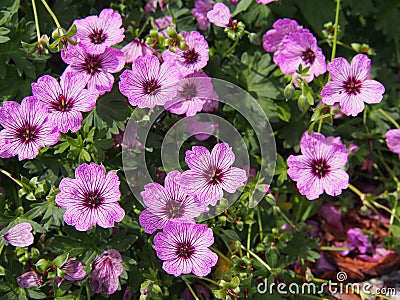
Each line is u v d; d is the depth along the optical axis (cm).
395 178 30
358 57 24
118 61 24
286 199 29
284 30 27
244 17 29
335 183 24
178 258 22
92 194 22
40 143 22
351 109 24
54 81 23
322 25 29
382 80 32
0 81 26
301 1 29
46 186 23
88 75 23
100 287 23
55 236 23
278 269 25
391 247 28
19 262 24
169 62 24
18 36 25
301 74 24
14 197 26
